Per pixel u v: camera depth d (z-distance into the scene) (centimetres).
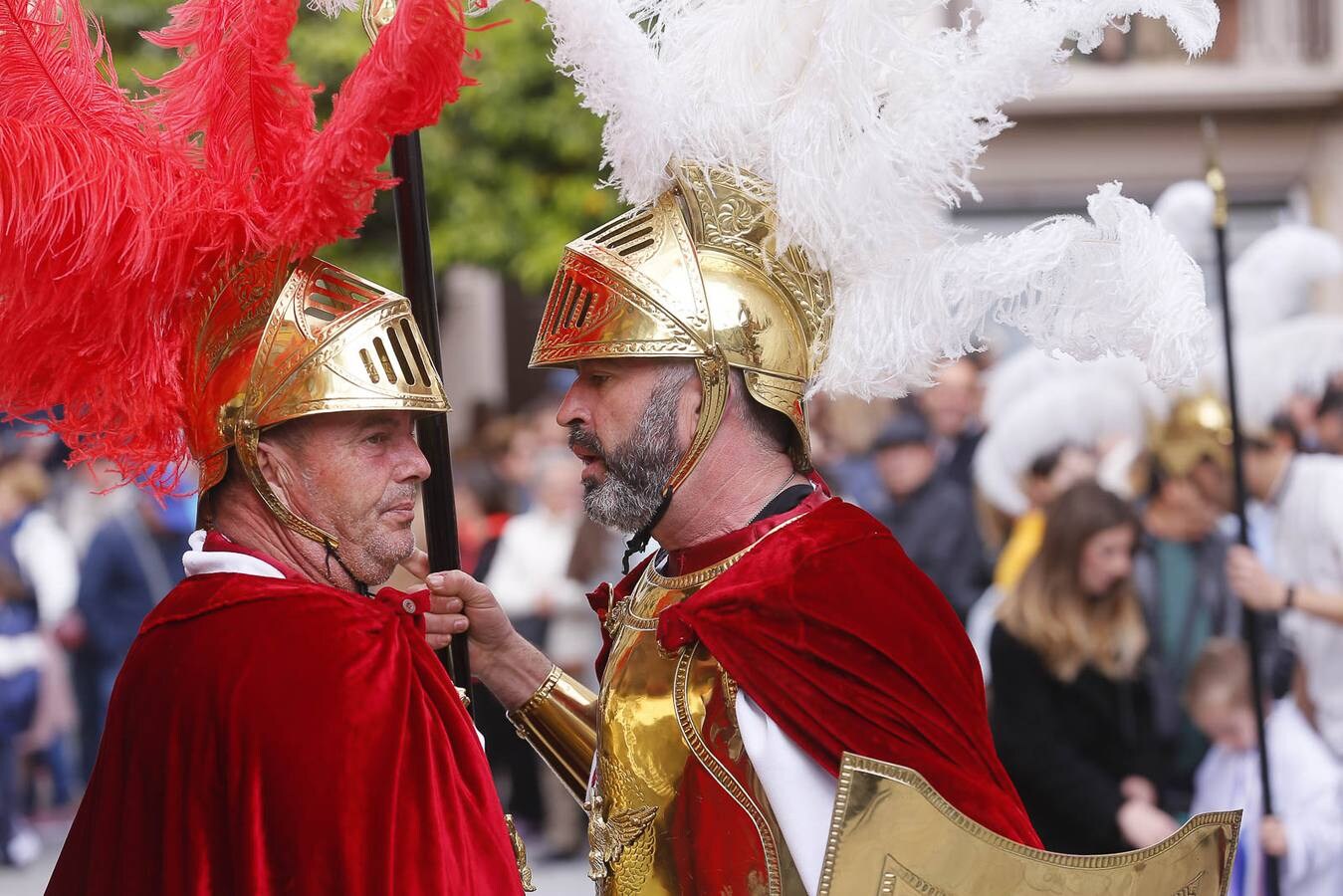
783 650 592
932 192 613
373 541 616
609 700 634
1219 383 1263
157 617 602
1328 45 2925
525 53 2305
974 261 604
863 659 591
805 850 584
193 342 605
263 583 594
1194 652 1116
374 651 589
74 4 588
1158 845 593
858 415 1748
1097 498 1043
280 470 605
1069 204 2958
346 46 1842
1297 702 1095
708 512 628
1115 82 2911
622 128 614
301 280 597
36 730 1916
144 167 588
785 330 618
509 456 1998
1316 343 1258
